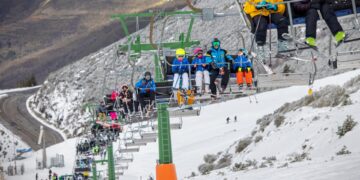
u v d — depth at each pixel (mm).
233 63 53469
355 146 82688
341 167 52625
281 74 42938
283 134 118875
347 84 130750
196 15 51656
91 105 98938
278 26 43031
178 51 54781
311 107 127562
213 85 54188
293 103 144375
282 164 71625
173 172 77812
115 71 73938
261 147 123312
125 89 71188
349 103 113062
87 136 124812
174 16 51562
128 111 71438
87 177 152000
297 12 42562
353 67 40875
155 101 59375
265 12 43188
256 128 155125
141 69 74062
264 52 43906
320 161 63312
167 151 79250
